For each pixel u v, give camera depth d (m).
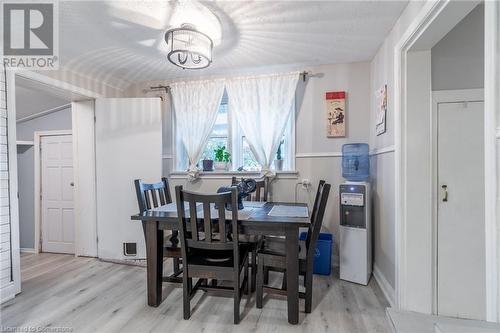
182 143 3.46
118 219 3.14
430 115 1.87
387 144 2.22
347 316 1.89
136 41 2.33
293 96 2.97
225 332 1.71
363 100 2.87
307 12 1.90
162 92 3.47
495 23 0.87
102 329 1.75
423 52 1.84
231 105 3.16
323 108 2.98
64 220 3.57
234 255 1.78
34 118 3.67
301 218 1.86
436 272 1.92
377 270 2.52
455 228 1.89
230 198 1.76
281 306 2.02
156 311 1.96
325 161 2.97
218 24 2.01
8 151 2.24
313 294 2.22
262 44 2.43
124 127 3.16
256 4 1.80
